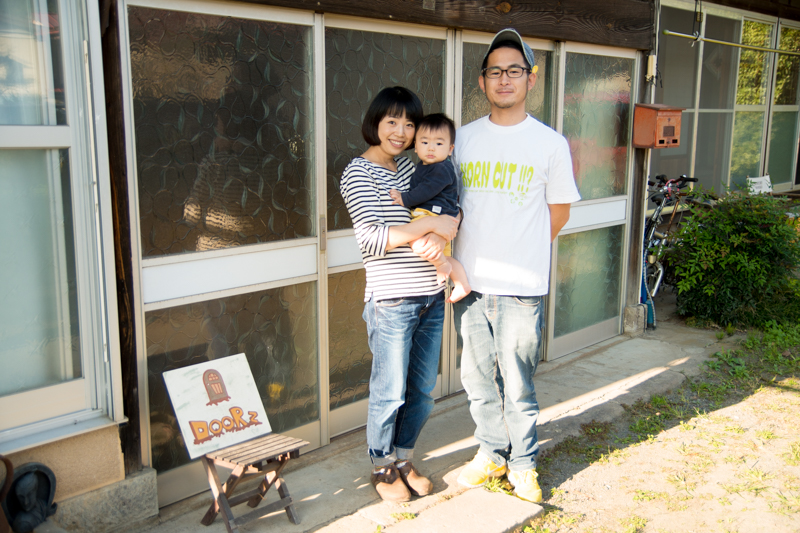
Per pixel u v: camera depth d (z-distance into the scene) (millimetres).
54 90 2232
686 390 4180
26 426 2268
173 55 2508
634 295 5312
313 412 3252
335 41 3105
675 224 7020
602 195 4898
